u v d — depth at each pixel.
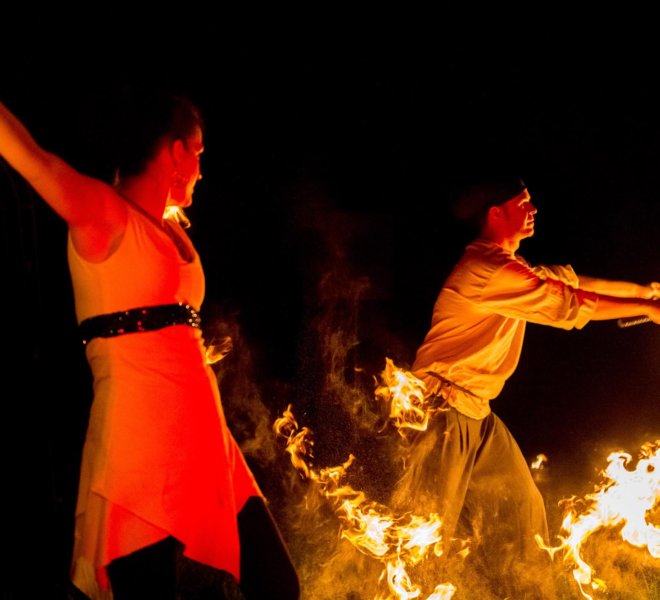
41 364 3.71
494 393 3.82
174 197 2.59
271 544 2.61
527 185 6.80
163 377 2.34
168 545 2.33
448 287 3.82
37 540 3.60
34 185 2.14
